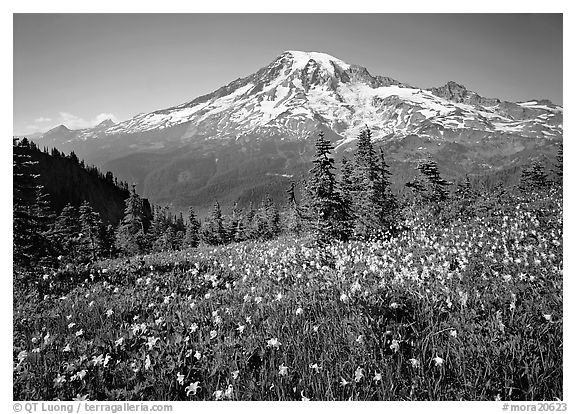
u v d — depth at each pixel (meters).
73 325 7.90
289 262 13.23
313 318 7.27
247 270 12.02
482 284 8.30
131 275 12.84
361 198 25.38
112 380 6.05
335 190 24.23
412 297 7.13
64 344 7.33
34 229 17.19
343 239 21.98
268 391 5.46
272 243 24.89
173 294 9.52
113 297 10.11
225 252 19.66
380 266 11.05
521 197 23.36
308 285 9.45
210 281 11.46
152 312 8.76
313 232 23.03
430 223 21.55
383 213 23.92
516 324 6.11
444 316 6.64
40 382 6.05
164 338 7.12
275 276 11.27
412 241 15.96
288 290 9.45
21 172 17.27
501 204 22.17
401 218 25.50
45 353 6.88
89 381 5.95
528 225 14.80
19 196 17.02
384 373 5.41
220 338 6.93
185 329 7.49
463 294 7.24
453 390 5.10
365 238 21.66
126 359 6.57
